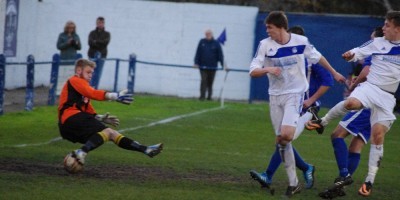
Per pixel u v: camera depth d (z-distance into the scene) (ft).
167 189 61.87
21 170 67.67
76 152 65.10
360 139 66.13
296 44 59.88
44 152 80.02
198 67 157.89
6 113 117.80
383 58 61.98
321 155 90.74
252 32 172.65
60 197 55.98
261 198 60.18
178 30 174.91
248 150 91.56
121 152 82.74
